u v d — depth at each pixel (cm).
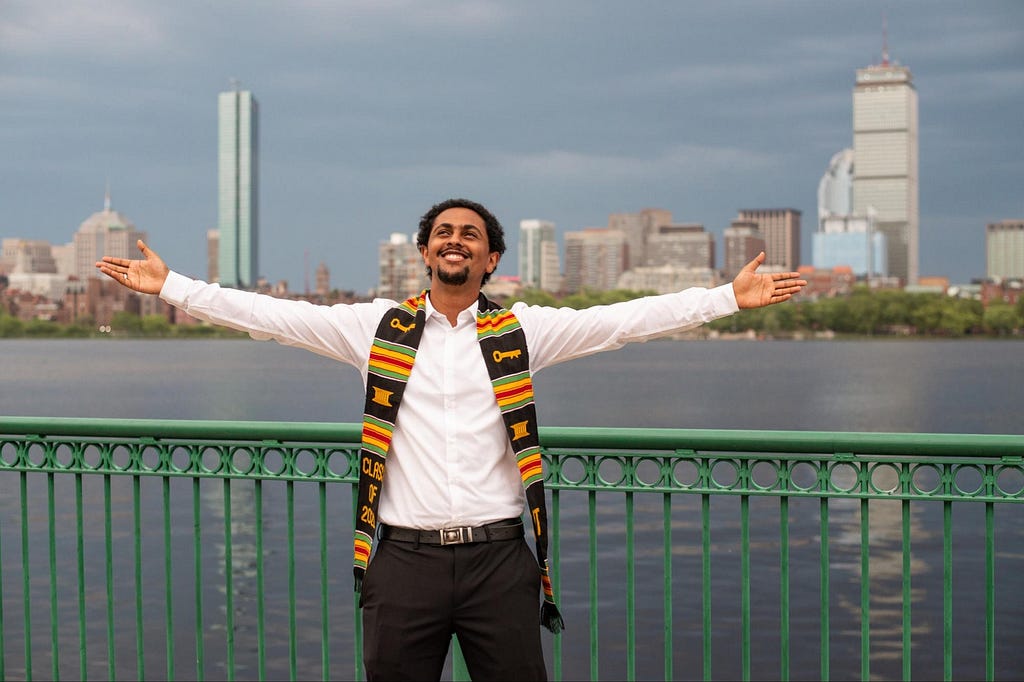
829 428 5462
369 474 345
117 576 1630
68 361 16025
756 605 1508
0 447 484
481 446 345
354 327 359
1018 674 1202
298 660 1264
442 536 342
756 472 2211
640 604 1526
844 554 1861
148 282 366
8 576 1612
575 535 2062
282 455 453
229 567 471
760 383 9981
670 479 426
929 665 1238
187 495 2444
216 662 1243
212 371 13100
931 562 1781
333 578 1642
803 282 356
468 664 353
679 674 1223
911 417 6091
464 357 349
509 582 344
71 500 2284
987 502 407
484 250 354
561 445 432
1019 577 1658
